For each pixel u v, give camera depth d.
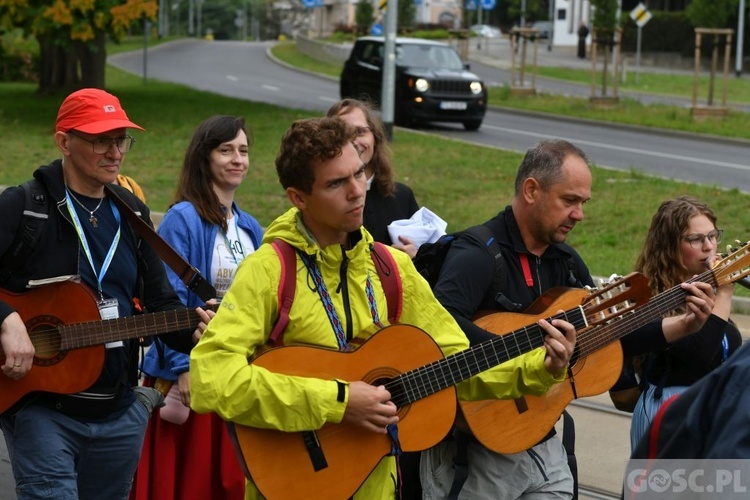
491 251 3.95
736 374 2.24
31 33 21.14
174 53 53.34
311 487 3.31
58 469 3.82
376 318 3.38
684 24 49.69
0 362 3.81
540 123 24.48
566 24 59.19
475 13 79.38
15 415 3.87
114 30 20.89
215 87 33.34
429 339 3.42
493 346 3.47
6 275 3.85
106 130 3.83
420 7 80.25
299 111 23.86
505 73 42.81
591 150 19.52
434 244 4.11
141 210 4.12
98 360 3.92
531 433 3.96
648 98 32.06
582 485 5.55
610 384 3.99
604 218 11.85
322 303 3.30
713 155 19.14
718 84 37.44
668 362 4.16
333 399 3.19
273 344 3.30
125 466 4.08
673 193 13.27
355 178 3.21
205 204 4.69
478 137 21.27
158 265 4.17
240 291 3.23
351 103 5.22
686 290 3.92
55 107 25.09
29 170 15.47
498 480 3.97
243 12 103.88
